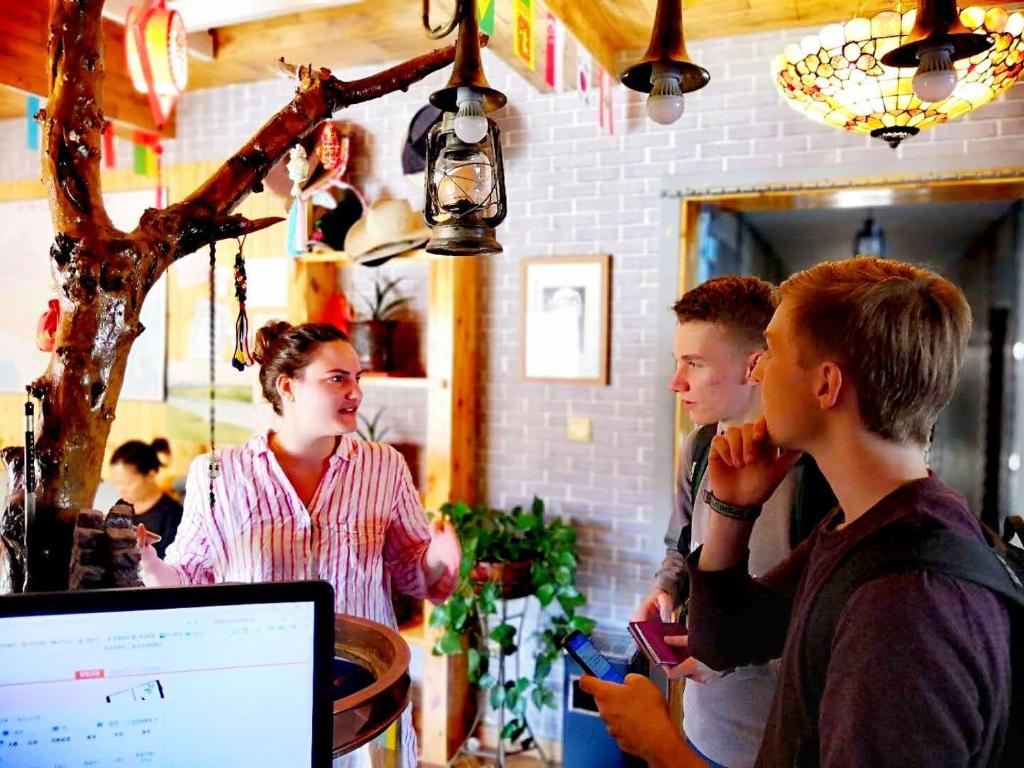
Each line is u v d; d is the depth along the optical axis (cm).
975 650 61
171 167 355
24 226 385
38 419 79
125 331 83
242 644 70
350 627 99
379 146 320
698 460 161
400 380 297
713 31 266
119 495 327
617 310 290
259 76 330
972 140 246
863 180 256
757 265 552
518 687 269
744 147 270
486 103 101
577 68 259
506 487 309
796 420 77
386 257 289
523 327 302
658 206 282
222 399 346
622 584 291
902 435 73
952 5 104
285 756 70
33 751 65
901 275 74
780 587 99
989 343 486
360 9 277
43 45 248
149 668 67
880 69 160
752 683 136
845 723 62
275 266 333
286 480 160
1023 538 94
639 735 86
